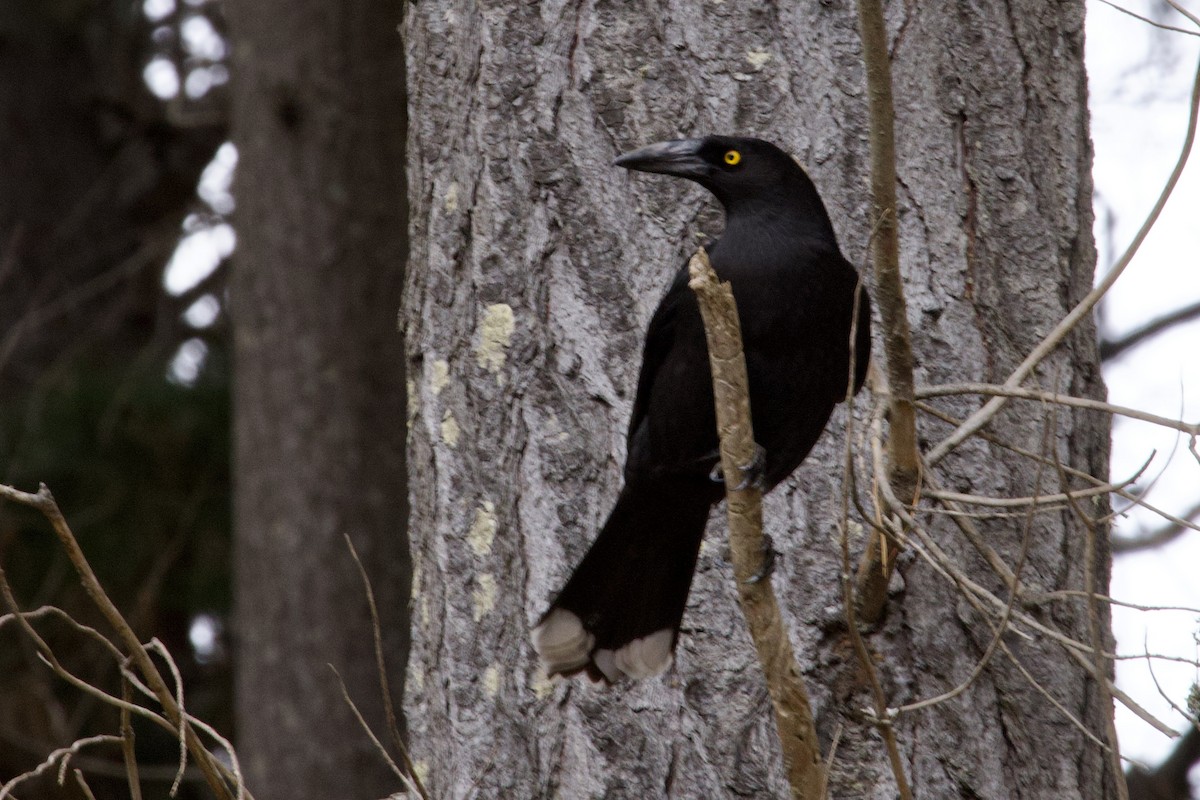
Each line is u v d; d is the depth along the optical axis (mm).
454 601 7910
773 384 7266
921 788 7098
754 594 5754
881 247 6102
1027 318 7836
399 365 15383
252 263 15477
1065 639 6012
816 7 8086
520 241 8031
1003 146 8023
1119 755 5559
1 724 15797
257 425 15297
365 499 15078
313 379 15188
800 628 7320
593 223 7965
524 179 8070
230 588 16688
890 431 6500
